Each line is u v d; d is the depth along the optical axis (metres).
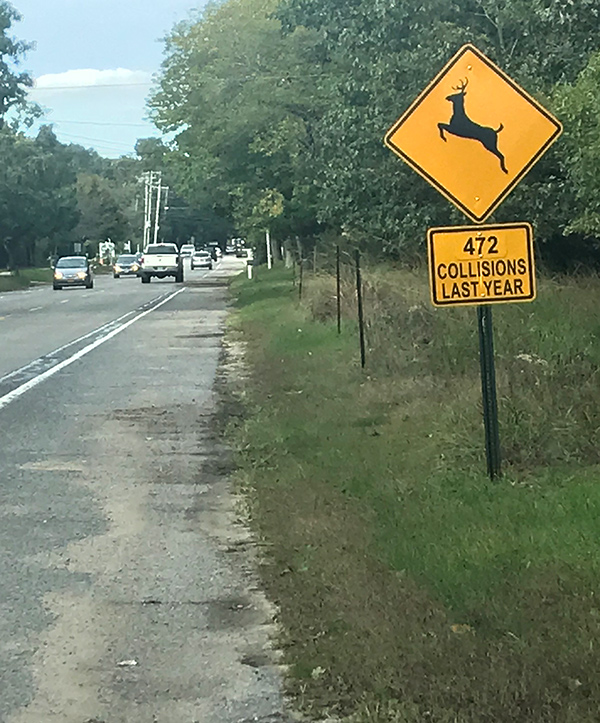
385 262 29.25
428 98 8.27
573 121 13.82
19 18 67.19
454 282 8.33
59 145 88.94
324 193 29.55
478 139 8.25
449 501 8.26
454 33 21.47
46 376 18.23
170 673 5.51
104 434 12.66
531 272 8.32
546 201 19.53
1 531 8.39
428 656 5.29
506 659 5.20
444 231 8.30
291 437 11.58
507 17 20.42
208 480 10.16
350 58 25.31
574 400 10.34
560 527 7.34
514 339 14.01
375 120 23.16
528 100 8.23
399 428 11.50
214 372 18.52
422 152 8.29
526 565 6.57
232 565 7.36
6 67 67.94
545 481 8.66
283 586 6.74
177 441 12.14
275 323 26.25
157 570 7.29
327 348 18.94
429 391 13.01
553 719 4.59
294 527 7.96
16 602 6.67
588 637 5.39
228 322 30.02
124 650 5.84
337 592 6.42
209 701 5.15
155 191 129.62
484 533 7.30
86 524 8.59
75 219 88.12
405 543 7.21
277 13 34.25
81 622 6.29
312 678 5.30
